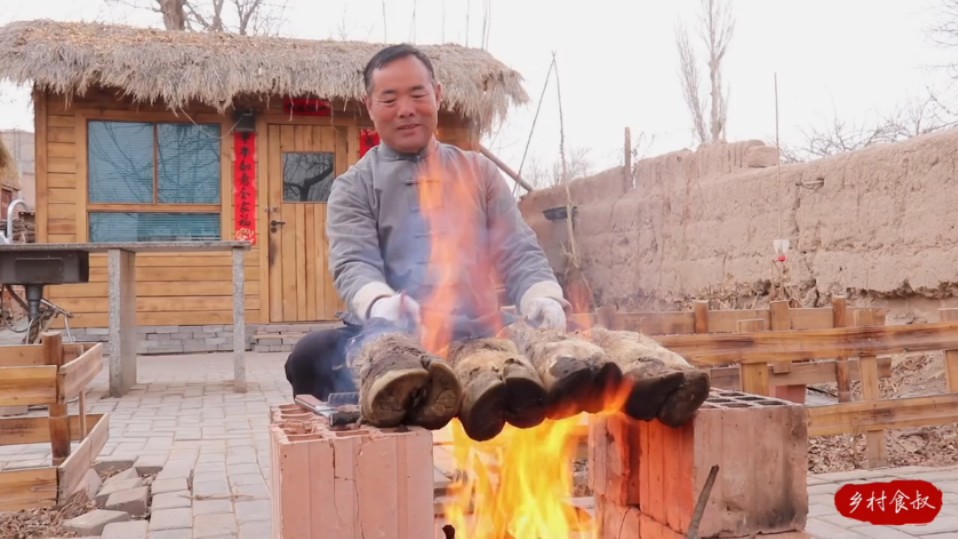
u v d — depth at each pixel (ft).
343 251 8.62
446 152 9.34
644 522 6.97
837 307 15.67
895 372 20.70
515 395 5.74
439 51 36.29
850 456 14.87
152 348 34.88
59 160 34.27
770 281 26.81
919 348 14.70
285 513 5.41
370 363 6.00
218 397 23.18
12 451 16.42
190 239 35.76
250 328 35.99
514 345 6.55
